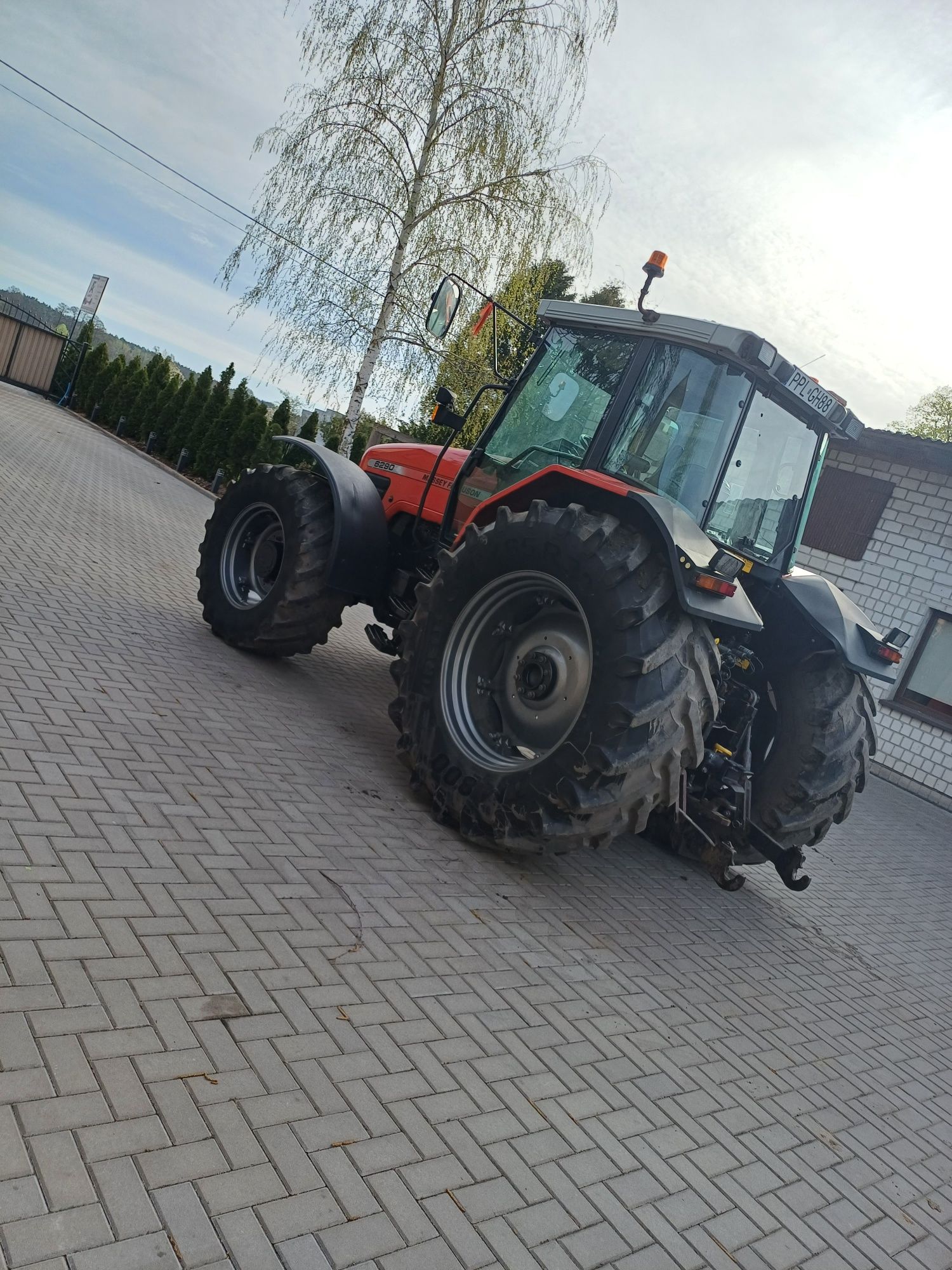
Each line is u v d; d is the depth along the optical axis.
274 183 13.95
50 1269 1.59
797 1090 3.23
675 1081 2.96
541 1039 2.88
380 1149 2.15
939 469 11.80
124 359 23.03
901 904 6.20
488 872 3.97
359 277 14.09
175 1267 1.67
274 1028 2.40
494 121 13.52
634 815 3.85
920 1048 3.99
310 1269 1.78
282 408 16.81
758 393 4.34
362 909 3.19
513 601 4.39
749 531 4.61
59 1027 2.12
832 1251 2.45
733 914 4.78
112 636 5.16
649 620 3.76
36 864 2.70
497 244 13.77
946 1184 2.99
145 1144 1.90
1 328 23.30
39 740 3.49
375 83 13.66
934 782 11.27
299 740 4.57
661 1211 2.34
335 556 5.40
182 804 3.41
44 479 10.12
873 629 5.05
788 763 4.75
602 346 4.59
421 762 4.36
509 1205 2.14
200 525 11.28
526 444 4.85
